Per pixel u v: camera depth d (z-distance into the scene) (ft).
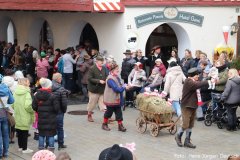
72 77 56.95
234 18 60.18
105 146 35.17
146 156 32.60
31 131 39.32
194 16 57.26
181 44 58.44
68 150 34.04
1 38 78.48
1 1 50.67
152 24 54.85
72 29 61.46
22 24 72.43
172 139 37.42
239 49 61.16
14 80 35.14
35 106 31.48
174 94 40.65
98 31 57.31
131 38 53.67
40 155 18.88
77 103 52.75
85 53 56.85
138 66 49.44
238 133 40.14
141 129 39.40
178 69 40.86
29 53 63.05
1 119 31.04
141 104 38.88
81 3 52.26
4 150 31.81
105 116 40.06
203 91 43.24
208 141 37.22
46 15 66.74
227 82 39.81
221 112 41.65
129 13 53.42
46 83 31.22
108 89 39.42
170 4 55.21
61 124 33.73
